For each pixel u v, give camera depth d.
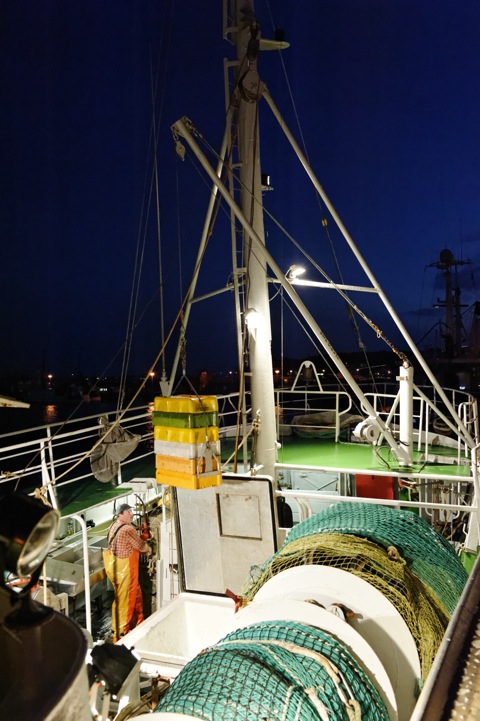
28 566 1.25
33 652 1.20
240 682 2.35
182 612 5.46
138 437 8.93
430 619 3.21
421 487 9.05
